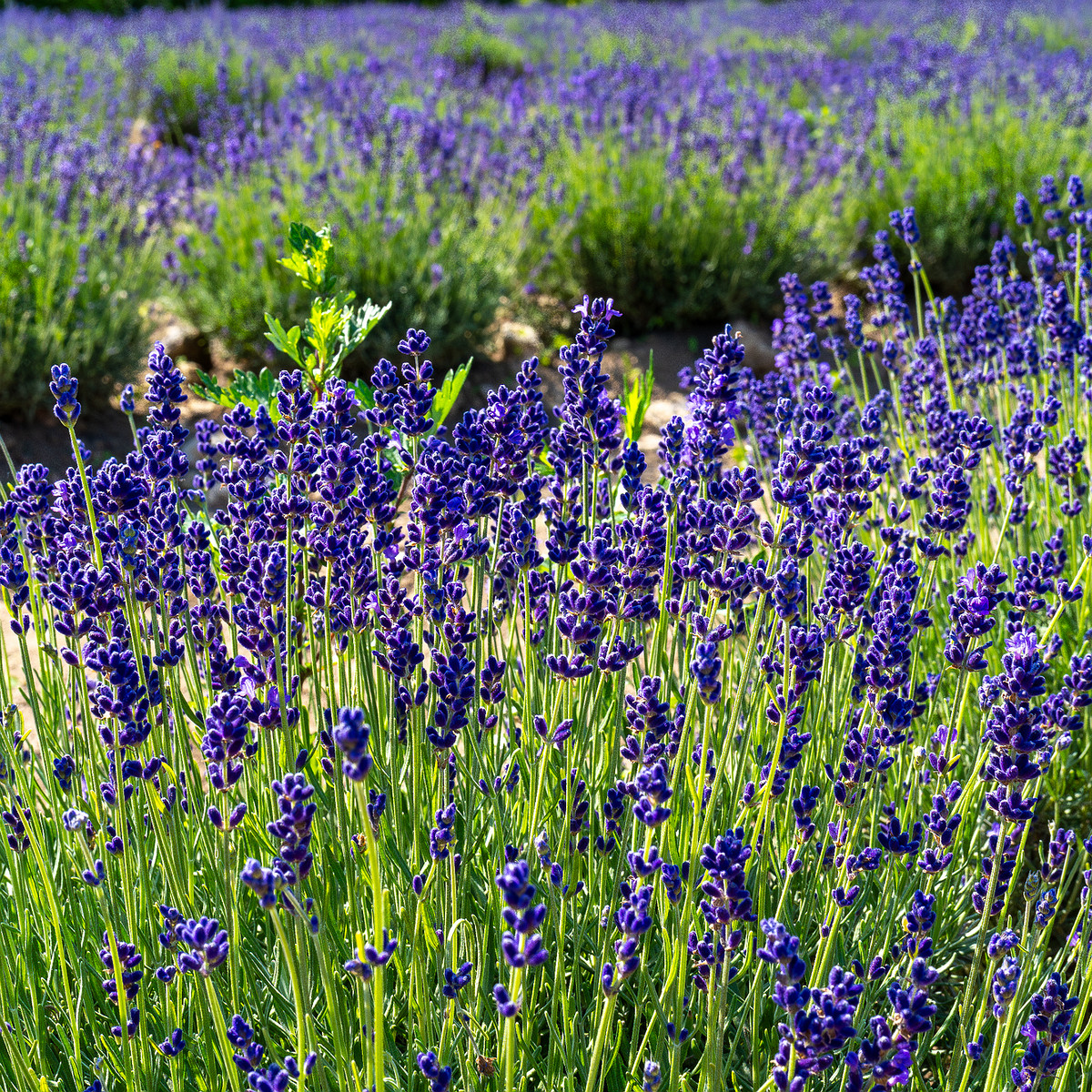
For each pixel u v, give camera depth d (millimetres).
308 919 1621
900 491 1909
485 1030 1689
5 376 2621
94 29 6887
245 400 1927
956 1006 1742
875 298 2152
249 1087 1633
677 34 7766
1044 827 1889
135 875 1721
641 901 1623
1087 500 1971
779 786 1725
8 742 1750
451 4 9320
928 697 1811
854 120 4293
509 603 1788
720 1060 1646
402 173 3244
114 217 3184
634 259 3443
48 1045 1709
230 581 1757
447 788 1690
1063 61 5336
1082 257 2168
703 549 1740
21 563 1759
